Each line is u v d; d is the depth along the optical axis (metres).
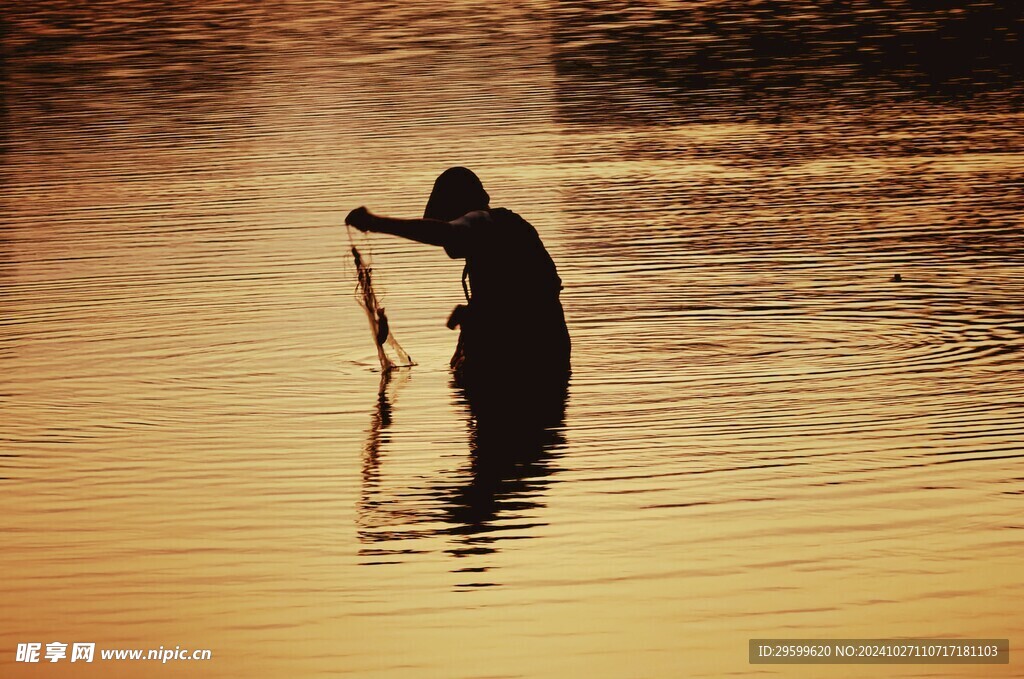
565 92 59.97
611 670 14.47
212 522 18.56
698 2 91.25
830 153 46.81
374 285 31.89
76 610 16.06
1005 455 20.44
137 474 20.39
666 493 19.27
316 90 62.31
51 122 56.44
